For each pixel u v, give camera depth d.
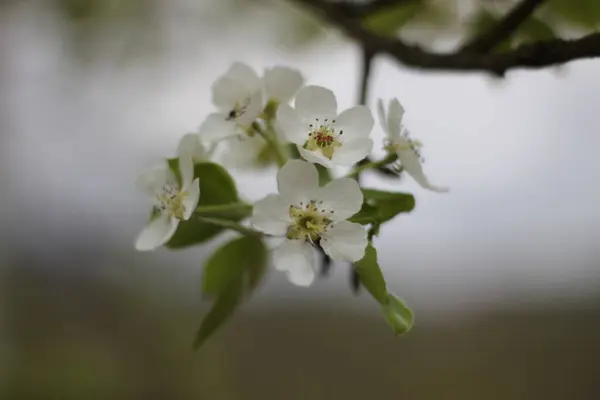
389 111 0.54
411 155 0.54
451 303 1.00
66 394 0.96
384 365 1.00
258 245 0.56
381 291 0.52
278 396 1.00
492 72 0.59
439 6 0.72
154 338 1.04
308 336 1.03
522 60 0.57
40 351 1.00
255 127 0.56
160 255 1.08
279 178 0.52
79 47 0.99
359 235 0.52
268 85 0.56
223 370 1.02
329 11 0.66
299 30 0.90
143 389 1.00
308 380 1.00
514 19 0.59
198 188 0.54
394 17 0.70
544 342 0.97
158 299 1.07
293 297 1.05
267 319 1.05
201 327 0.56
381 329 1.03
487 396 0.95
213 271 0.56
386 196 0.53
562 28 0.65
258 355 1.02
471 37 0.67
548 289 0.98
